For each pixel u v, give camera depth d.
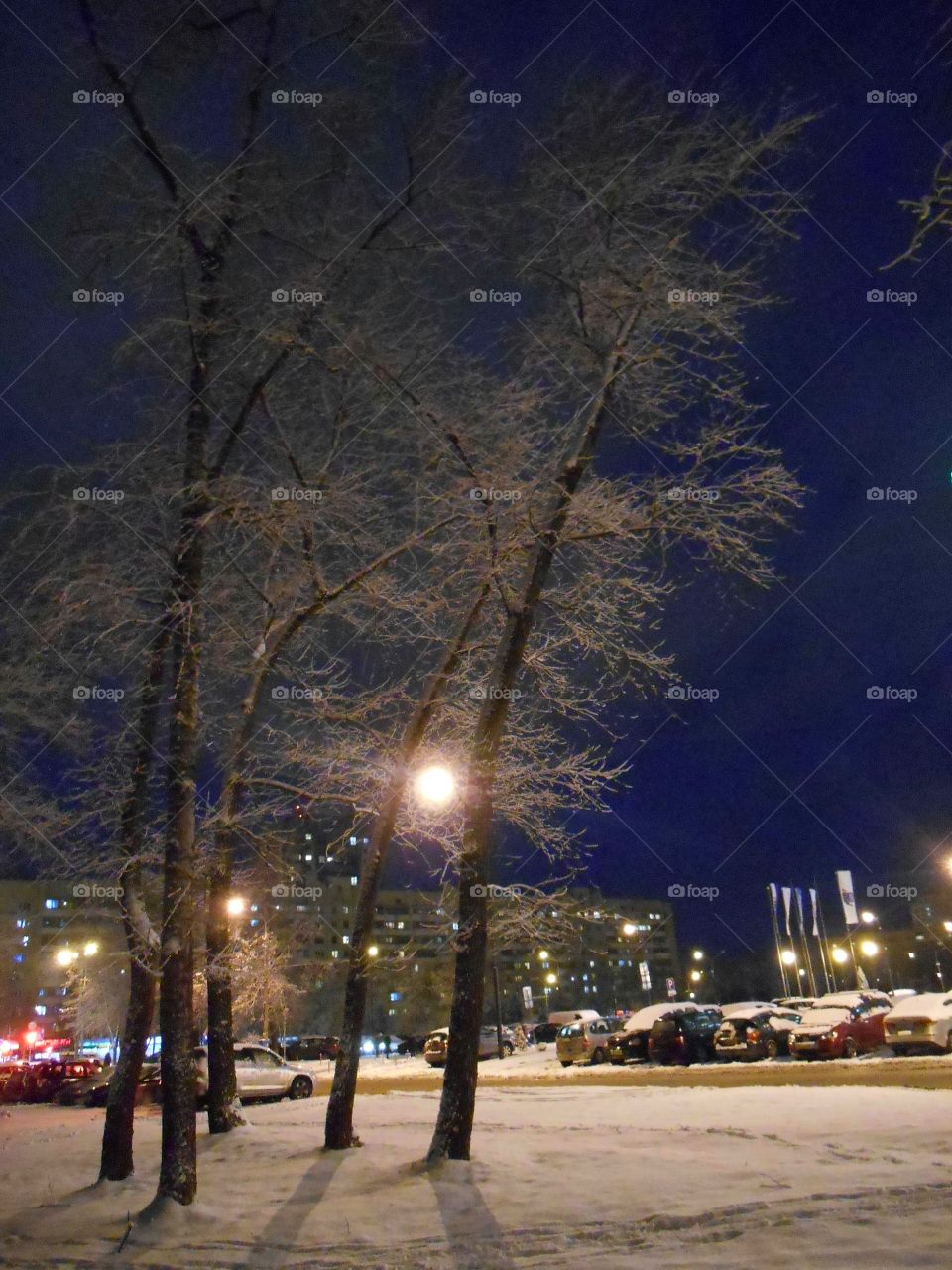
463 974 11.80
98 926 37.84
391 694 12.91
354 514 12.25
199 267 12.34
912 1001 26.22
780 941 59.25
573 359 12.78
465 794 12.38
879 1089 16.44
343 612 13.03
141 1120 20.62
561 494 12.27
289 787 13.13
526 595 12.38
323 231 12.49
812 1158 10.70
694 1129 12.94
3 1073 45.88
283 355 12.45
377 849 13.76
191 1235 9.49
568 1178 10.39
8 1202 11.78
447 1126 11.35
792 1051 27.89
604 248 12.36
